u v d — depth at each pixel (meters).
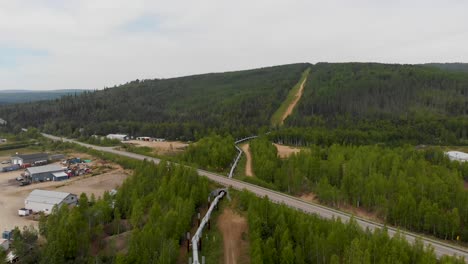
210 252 73.19
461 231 84.50
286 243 66.25
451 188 102.00
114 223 85.50
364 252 59.06
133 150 186.75
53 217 83.44
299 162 130.50
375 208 99.69
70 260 70.38
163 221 74.12
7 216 107.06
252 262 62.97
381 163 122.62
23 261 72.25
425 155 144.00
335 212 89.25
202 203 94.62
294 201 96.75
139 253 65.88
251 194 89.44
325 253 64.31
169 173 109.56
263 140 173.88
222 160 137.00
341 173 120.56
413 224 88.44
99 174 151.38
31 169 153.38
